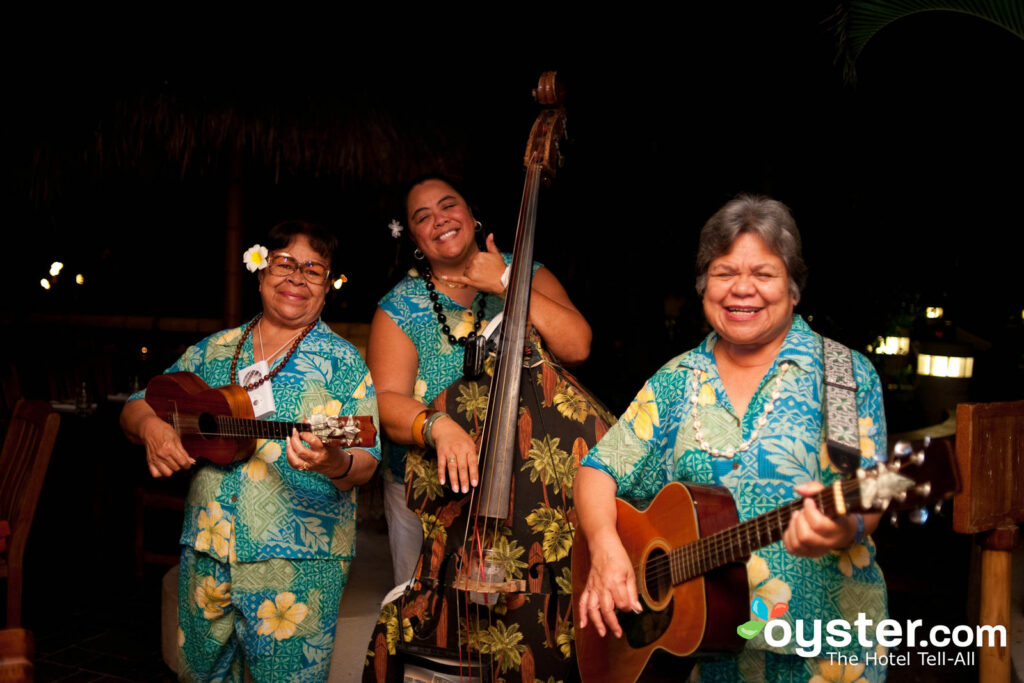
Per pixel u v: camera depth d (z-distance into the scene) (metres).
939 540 5.52
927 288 7.93
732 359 2.03
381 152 5.27
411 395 3.03
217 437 2.74
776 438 1.91
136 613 4.79
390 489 3.16
